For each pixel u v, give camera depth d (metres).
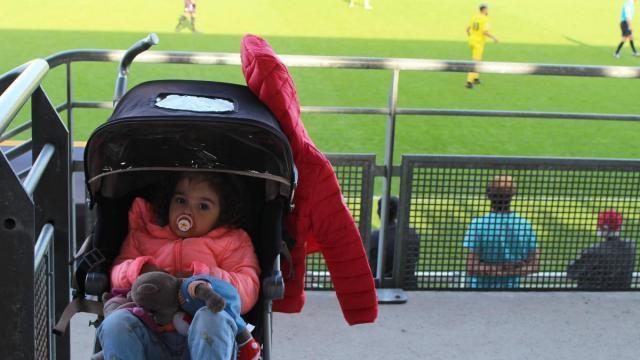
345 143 14.47
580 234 4.80
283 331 4.21
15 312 2.16
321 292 4.70
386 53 22.38
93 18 25.12
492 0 32.41
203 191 2.76
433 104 17.55
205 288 2.43
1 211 2.09
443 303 4.61
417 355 4.04
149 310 2.48
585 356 4.10
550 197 4.73
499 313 4.52
